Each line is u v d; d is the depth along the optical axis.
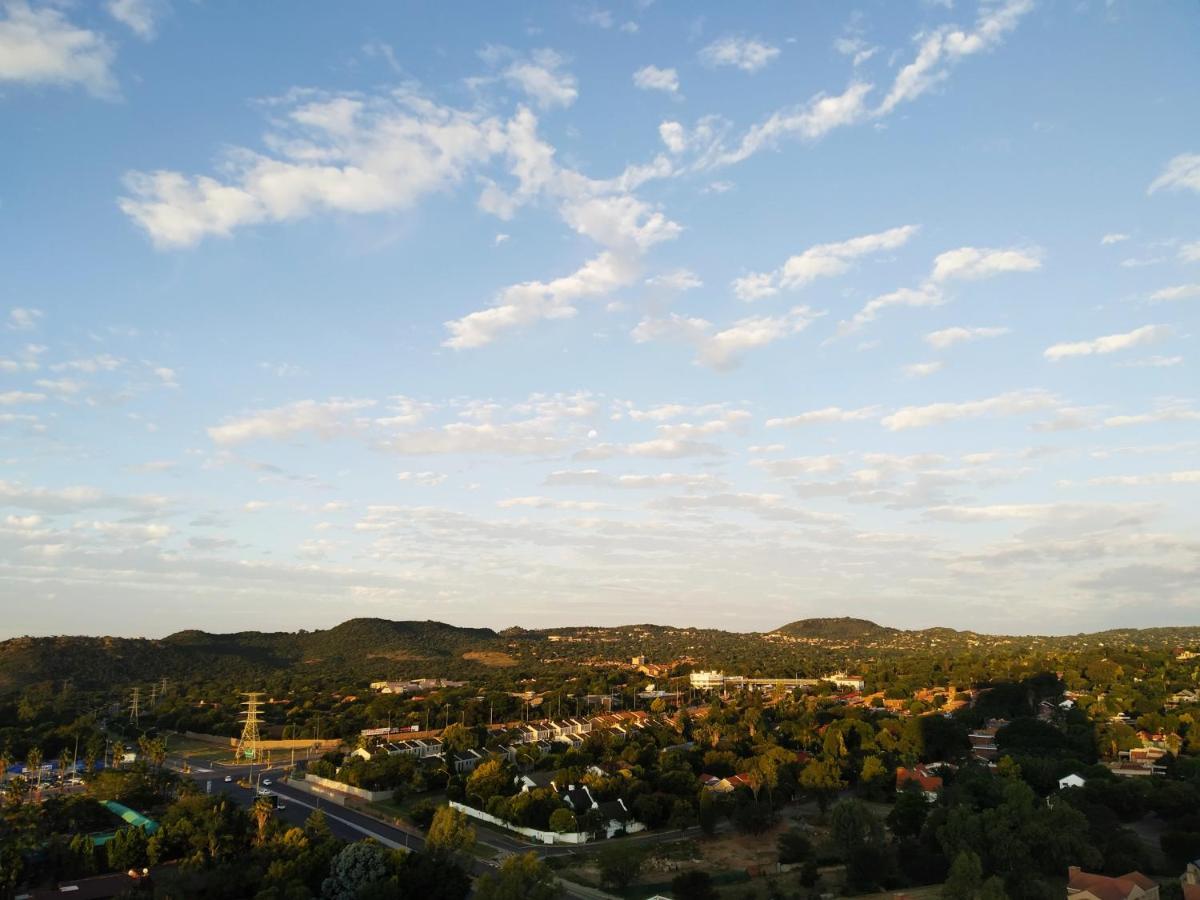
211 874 130.88
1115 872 122.00
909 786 189.12
